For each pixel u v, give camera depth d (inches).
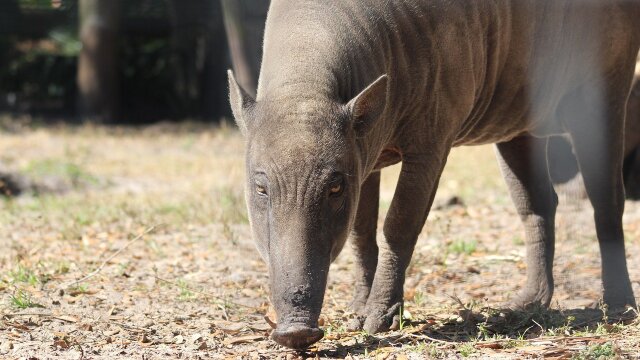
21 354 251.9
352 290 341.1
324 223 224.7
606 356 234.2
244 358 247.3
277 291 217.8
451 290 344.8
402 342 259.1
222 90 1154.0
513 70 292.4
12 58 1202.0
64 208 529.3
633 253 399.9
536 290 313.6
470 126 295.6
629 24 304.5
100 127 1058.1
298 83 236.7
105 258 391.5
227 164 776.9
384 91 233.9
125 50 1182.3
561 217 441.7
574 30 298.8
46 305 310.2
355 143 234.5
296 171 223.6
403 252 269.6
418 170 268.5
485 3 275.9
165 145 930.1
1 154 818.8
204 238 438.9
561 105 312.5
